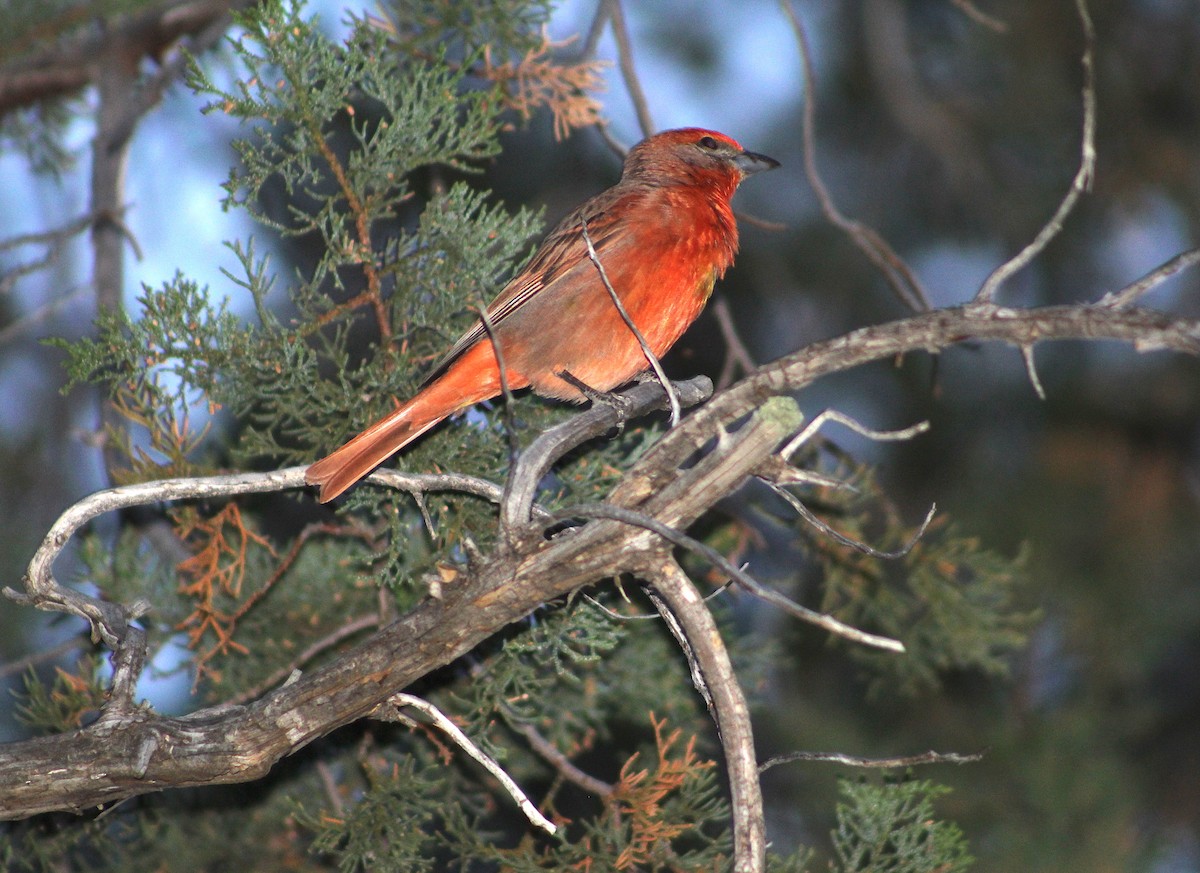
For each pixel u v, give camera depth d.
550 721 9.95
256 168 7.91
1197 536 13.42
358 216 8.25
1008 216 14.85
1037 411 14.32
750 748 6.04
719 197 11.06
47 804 6.69
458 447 8.88
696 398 8.62
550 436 6.46
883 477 14.30
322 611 9.77
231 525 9.80
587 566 6.18
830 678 13.31
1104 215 14.62
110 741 6.63
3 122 12.41
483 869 11.08
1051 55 14.52
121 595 9.62
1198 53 14.29
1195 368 13.98
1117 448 13.95
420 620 6.43
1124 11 14.43
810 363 6.02
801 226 15.39
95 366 7.99
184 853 9.42
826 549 11.13
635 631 9.95
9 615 12.27
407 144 8.13
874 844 7.91
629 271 10.33
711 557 5.56
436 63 8.20
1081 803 11.65
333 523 9.83
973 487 13.99
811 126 10.84
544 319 10.36
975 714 12.49
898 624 11.55
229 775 6.68
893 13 14.57
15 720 11.87
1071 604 12.95
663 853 8.39
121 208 10.87
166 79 10.95
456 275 8.38
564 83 9.75
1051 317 5.65
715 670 6.10
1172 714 12.88
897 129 15.51
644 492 6.12
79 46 11.26
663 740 10.12
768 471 5.99
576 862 8.39
